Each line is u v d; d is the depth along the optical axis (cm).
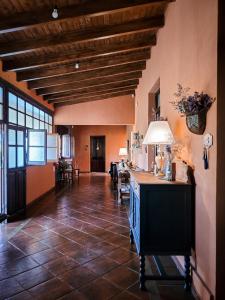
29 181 542
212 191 185
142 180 242
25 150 513
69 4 290
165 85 354
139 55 502
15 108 480
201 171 208
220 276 179
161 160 282
